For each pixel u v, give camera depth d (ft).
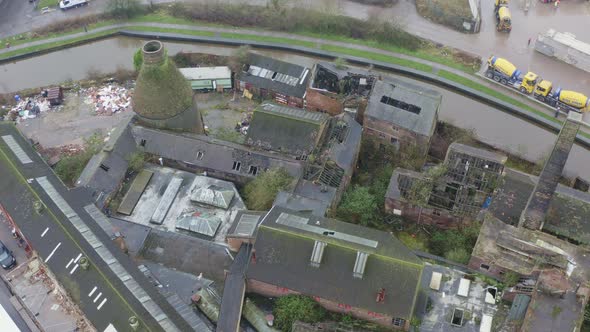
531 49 309.63
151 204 214.07
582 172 242.37
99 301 168.14
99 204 206.90
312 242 174.50
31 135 258.16
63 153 244.83
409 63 298.76
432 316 170.50
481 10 337.72
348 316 175.11
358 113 247.50
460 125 266.36
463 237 201.57
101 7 339.98
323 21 318.04
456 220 206.18
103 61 309.22
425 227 213.87
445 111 275.18
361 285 169.99
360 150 242.78
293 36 318.24
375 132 238.68
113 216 209.97
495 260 177.68
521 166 245.04
